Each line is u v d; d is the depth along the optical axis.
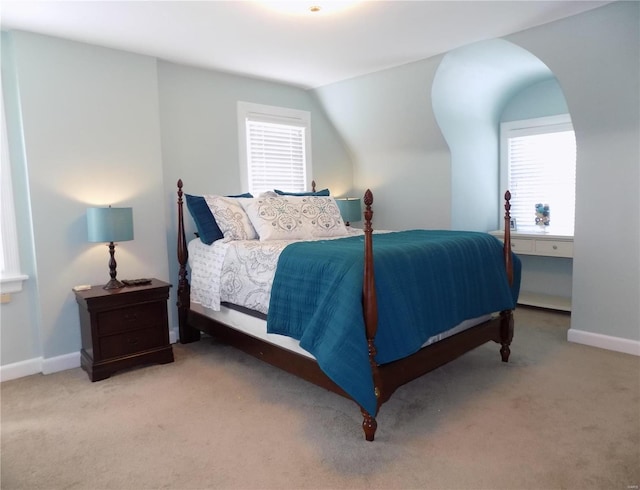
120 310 3.05
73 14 2.69
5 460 2.06
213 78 4.05
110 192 3.35
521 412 2.40
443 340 2.60
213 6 2.62
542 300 4.48
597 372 2.90
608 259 3.29
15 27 2.88
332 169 5.13
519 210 4.86
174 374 3.06
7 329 3.04
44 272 3.09
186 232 3.91
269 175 4.54
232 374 3.05
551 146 4.56
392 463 1.98
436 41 3.33
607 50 2.92
